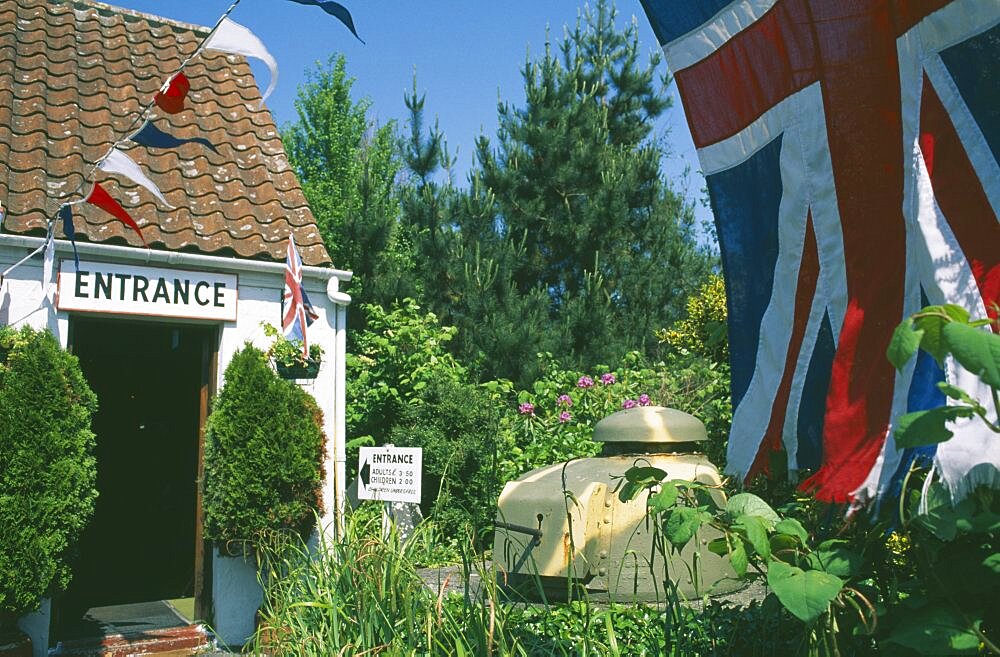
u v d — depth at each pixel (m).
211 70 9.87
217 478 7.18
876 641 2.62
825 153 2.94
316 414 7.51
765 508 2.61
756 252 3.23
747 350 3.25
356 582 4.75
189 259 7.40
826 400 2.78
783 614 3.58
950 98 2.53
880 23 2.79
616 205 17.84
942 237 2.47
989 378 1.87
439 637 3.91
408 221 17.11
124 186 7.87
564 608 4.52
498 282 15.75
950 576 2.29
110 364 10.80
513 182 18.19
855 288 2.81
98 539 10.66
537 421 11.66
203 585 7.51
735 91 3.29
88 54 9.32
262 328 7.78
